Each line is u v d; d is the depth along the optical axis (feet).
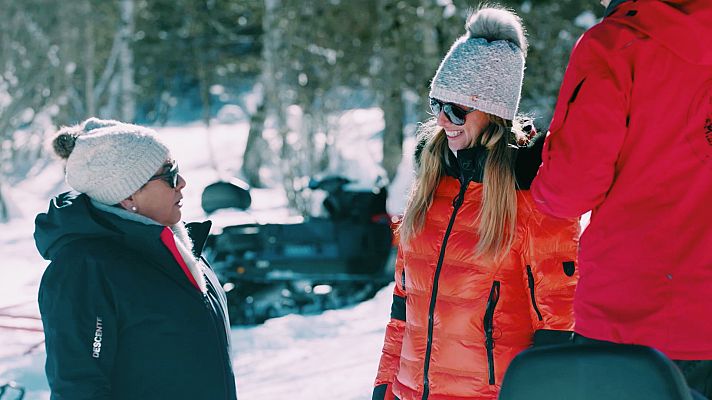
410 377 9.66
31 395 19.79
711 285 7.88
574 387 5.95
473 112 9.39
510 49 9.46
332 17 84.38
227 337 9.62
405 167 70.28
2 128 92.02
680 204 7.97
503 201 9.11
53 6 94.84
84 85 106.73
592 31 8.23
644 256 8.04
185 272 9.29
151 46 105.81
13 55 94.32
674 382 5.72
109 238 9.02
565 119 8.22
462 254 9.28
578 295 8.48
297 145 82.17
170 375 8.97
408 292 9.71
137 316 8.87
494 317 9.23
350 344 23.38
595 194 8.16
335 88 86.17
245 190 25.39
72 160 9.16
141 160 9.16
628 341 8.00
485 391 9.29
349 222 31.89
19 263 43.86
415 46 70.28
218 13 102.63
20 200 95.66
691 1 7.88
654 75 7.93
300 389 18.95
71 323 8.66
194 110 145.28
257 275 30.71
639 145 8.05
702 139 7.89
